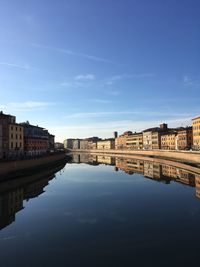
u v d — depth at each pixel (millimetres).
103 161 135125
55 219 29422
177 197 39875
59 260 19125
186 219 28391
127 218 29234
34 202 38219
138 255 19688
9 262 18969
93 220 28750
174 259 18875
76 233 24703
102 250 20719
